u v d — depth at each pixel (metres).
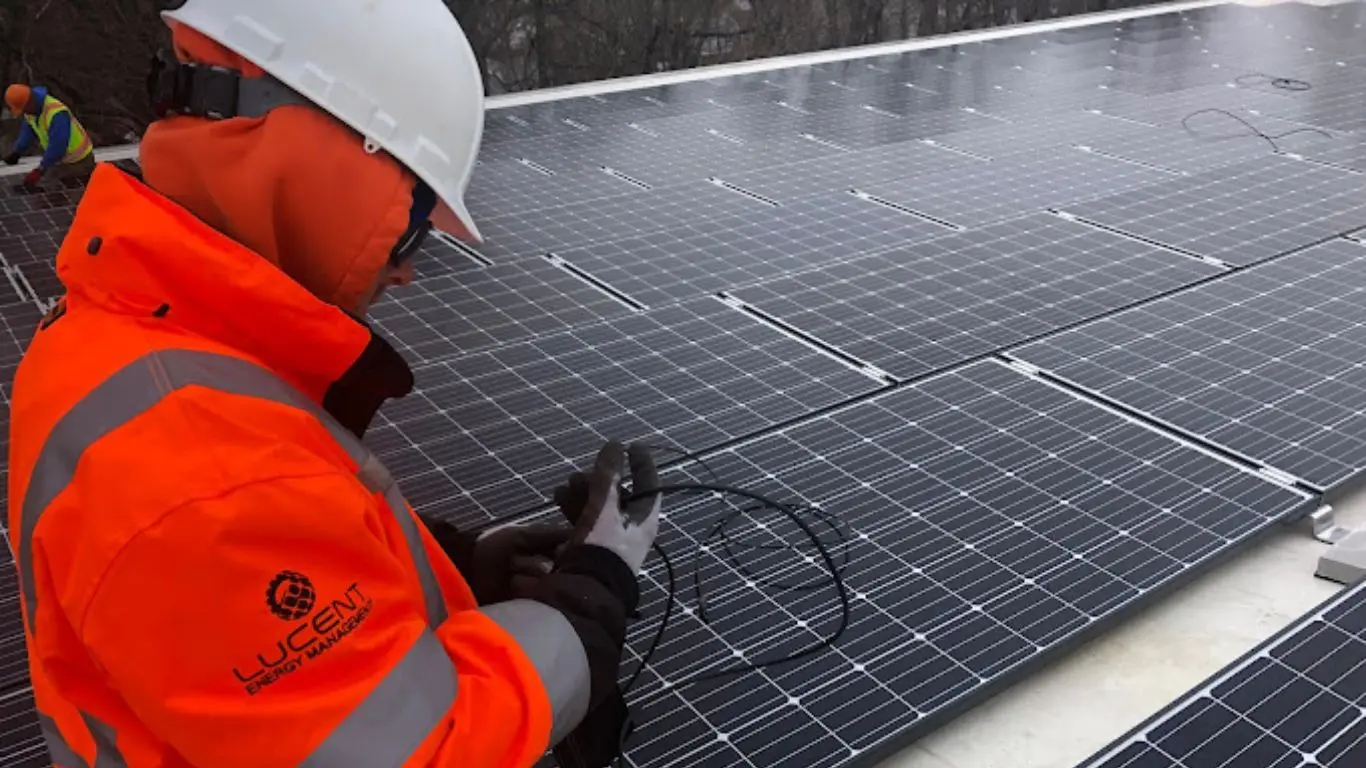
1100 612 3.24
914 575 3.44
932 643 3.14
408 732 1.47
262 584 1.38
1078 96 9.88
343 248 1.61
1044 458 4.07
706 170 7.86
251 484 1.38
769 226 6.66
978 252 6.15
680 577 3.46
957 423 4.33
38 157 8.20
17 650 3.17
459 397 4.62
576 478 2.16
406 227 1.64
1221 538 3.57
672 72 10.98
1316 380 4.57
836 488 3.92
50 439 1.44
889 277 5.82
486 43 9.95
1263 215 6.63
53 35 8.14
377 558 1.52
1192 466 3.99
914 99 9.88
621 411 4.50
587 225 6.71
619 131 8.98
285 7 1.62
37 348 1.56
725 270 5.97
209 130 1.57
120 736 1.49
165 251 1.50
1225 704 2.83
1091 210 6.82
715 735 2.83
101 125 8.55
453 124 1.76
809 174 7.71
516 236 6.53
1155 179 7.41
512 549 2.31
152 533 1.33
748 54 11.45
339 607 1.45
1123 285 5.64
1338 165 7.62
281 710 1.39
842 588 3.12
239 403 1.46
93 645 1.35
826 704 2.92
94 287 1.53
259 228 1.56
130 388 1.43
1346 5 14.34
